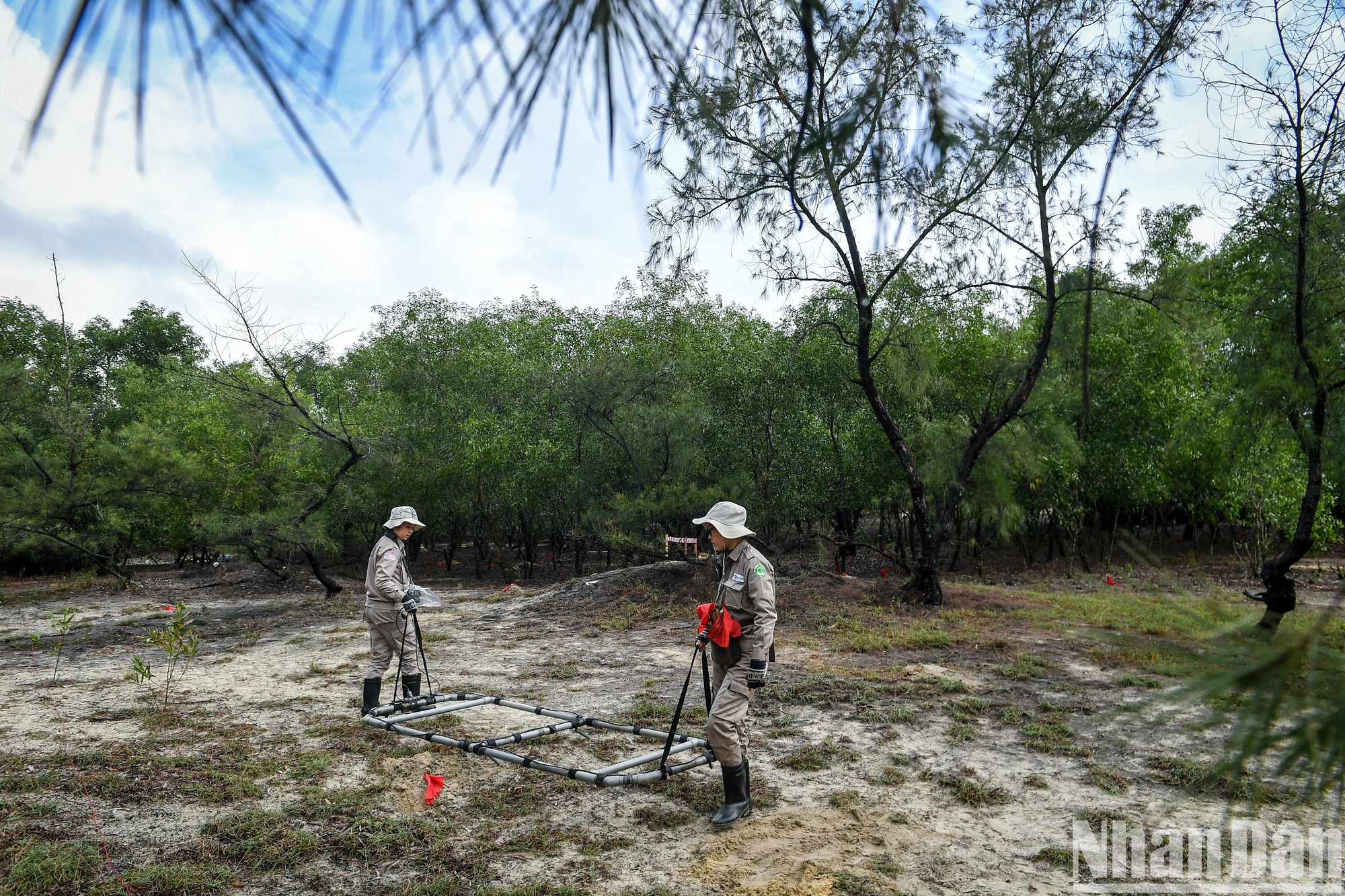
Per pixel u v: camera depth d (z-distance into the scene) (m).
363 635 10.57
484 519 17.70
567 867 3.95
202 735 6.00
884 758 5.44
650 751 5.57
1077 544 17.19
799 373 14.52
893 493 14.22
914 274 11.84
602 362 15.93
